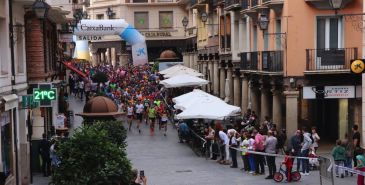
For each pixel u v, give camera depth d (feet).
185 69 161.79
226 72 154.61
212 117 93.50
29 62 83.76
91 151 43.83
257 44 120.47
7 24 66.54
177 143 110.11
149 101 134.82
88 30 137.28
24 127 73.87
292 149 78.54
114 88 162.91
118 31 140.67
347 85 97.86
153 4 246.88
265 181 73.56
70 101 171.01
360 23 96.32
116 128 79.56
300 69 98.89
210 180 74.59
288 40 99.09
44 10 70.49
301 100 108.06
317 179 73.82
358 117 97.55
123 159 44.70
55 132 93.71
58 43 126.62
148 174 79.30
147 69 217.36
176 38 246.47
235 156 84.84
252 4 115.24
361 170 65.51
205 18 162.40
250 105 122.83
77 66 208.44
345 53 97.40
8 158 66.23
